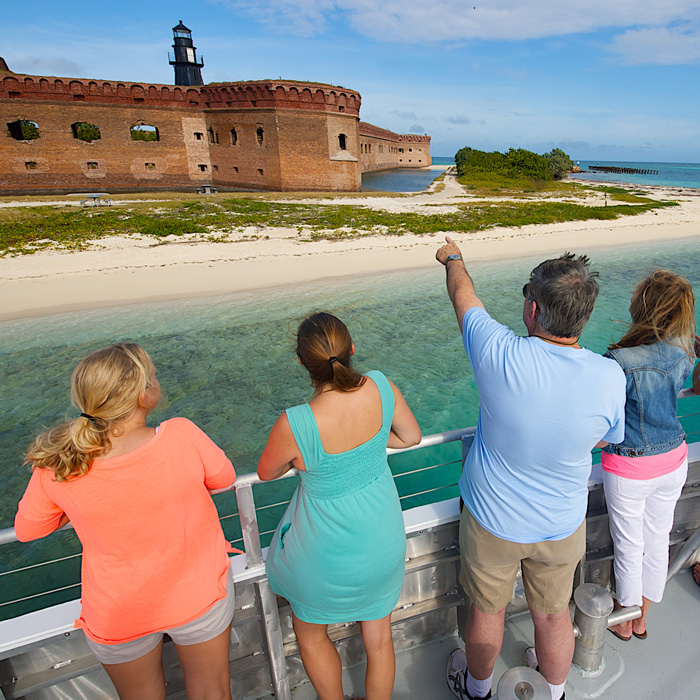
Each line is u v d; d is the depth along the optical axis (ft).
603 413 5.10
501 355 5.17
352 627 7.05
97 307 42.01
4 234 61.93
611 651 7.50
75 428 4.21
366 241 64.95
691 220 82.74
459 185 148.46
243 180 130.62
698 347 7.08
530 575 5.97
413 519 7.04
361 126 187.73
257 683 6.95
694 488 8.40
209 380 29.14
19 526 4.68
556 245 64.59
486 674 6.41
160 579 4.82
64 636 5.64
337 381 4.93
